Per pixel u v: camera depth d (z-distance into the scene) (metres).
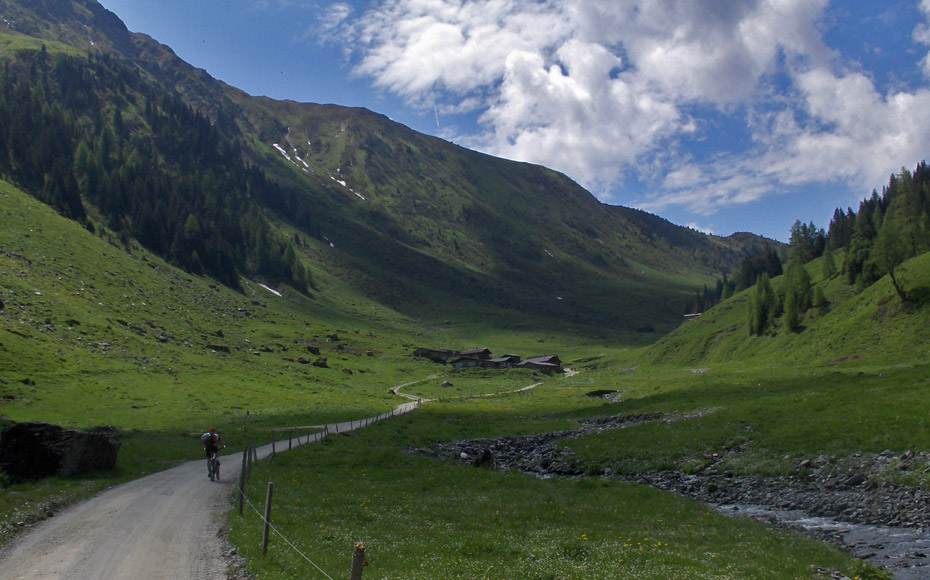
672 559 19.47
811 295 142.88
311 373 137.88
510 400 114.44
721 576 17.47
